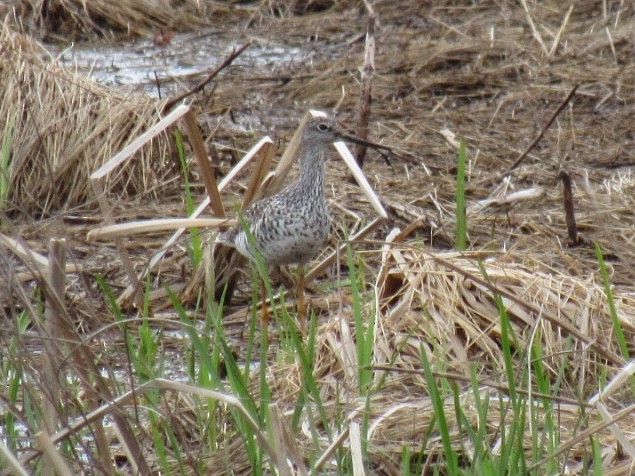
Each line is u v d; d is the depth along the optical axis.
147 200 14.68
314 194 11.39
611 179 15.17
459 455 8.54
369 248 12.81
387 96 19.00
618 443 8.42
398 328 10.42
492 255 11.93
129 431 7.43
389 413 8.35
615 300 10.84
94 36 22.39
